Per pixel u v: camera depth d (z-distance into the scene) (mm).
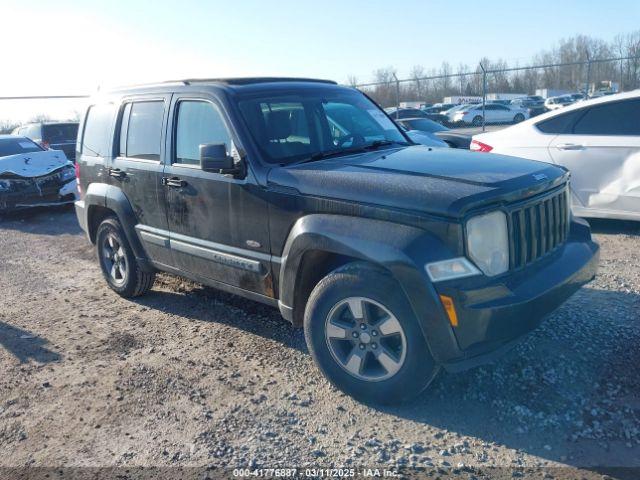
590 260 3852
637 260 5949
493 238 3275
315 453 3178
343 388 3684
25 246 8711
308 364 4195
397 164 3881
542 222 3613
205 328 4988
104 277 6055
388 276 3350
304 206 3730
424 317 3197
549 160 7113
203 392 3895
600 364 3836
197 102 4605
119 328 5117
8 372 4371
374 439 3256
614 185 6691
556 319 4551
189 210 4602
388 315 3400
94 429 3545
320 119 4641
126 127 5336
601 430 3182
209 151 3998
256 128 4230
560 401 3469
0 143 11836
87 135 5914
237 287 4418
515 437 3191
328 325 3658
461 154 4227
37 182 10625
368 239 3352
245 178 4090
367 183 3512
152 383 4059
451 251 3148
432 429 3324
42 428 3598
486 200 3209
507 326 3166
